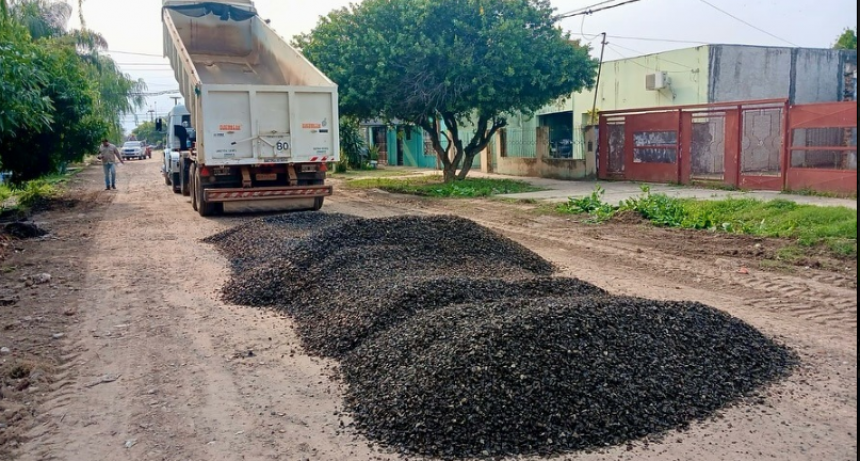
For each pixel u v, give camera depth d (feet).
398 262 25.22
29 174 59.00
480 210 50.78
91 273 28.94
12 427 13.97
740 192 56.29
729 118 59.98
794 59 77.05
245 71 55.36
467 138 98.94
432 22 64.80
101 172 116.06
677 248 32.58
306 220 40.50
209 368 17.35
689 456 12.19
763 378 15.49
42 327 20.86
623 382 14.07
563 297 19.27
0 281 27.30
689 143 64.64
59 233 40.93
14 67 33.81
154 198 64.28
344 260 25.27
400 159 119.85
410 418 13.26
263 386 16.07
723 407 14.07
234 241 35.63
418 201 59.31
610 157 75.05
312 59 67.26
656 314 16.97
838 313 21.40
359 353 17.01
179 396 15.58
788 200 45.98
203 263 31.22
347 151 107.24
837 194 51.21
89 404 15.16
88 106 59.11
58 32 94.94
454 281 20.83
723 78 72.69
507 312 17.04
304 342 19.07
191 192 53.67
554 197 57.26
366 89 65.00
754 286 25.07
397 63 64.69
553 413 13.08
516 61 63.72
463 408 13.10
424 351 15.55
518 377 13.75
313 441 13.20
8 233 38.60
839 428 13.26
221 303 23.85
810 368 16.42
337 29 67.67
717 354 16.03
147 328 20.84
